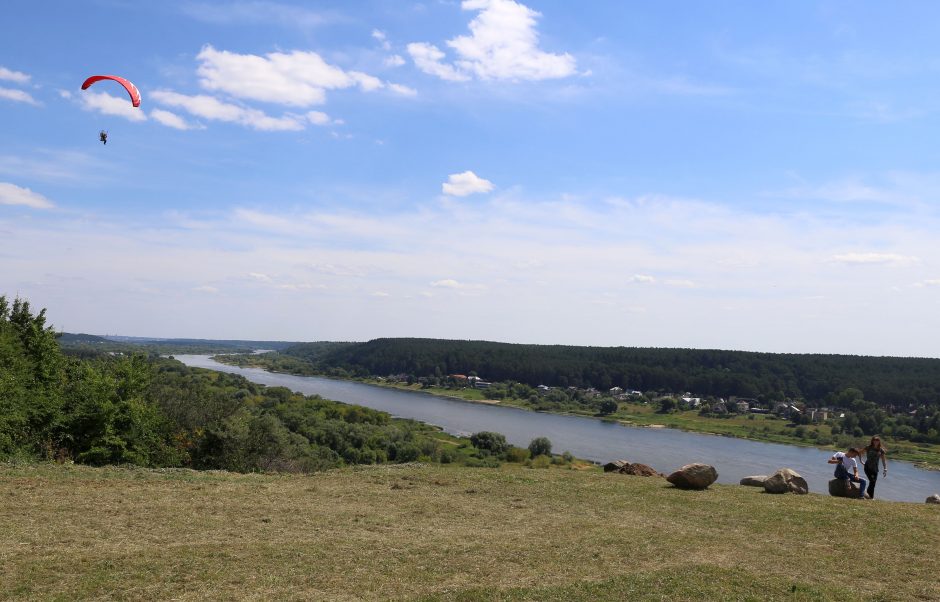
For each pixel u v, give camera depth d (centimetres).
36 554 1068
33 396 2669
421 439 7800
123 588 941
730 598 992
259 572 1034
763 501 1800
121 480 1752
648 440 8869
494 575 1075
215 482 1833
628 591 1007
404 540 1279
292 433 6512
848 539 1387
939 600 1024
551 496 1838
